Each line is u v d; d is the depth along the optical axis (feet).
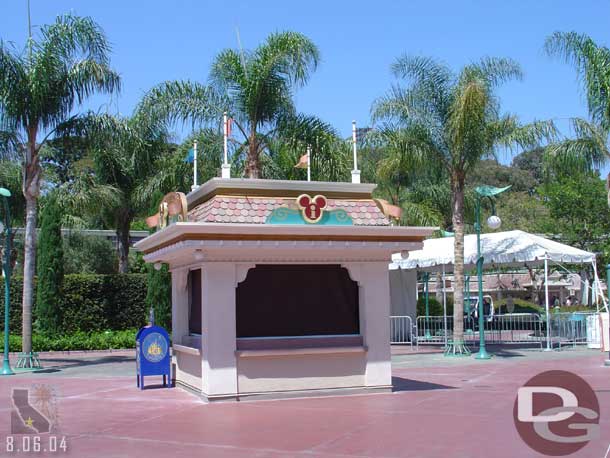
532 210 148.97
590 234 115.14
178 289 46.11
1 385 49.49
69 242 108.58
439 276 123.24
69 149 67.72
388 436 28.68
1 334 79.97
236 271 38.96
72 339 77.30
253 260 39.14
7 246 59.72
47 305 78.54
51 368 61.62
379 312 41.47
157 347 45.42
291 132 68.85
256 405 37.27
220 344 38.45
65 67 63.57
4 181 88.74
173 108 68.90
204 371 38.96
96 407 37.78
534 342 79.82
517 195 176.14
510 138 65.00
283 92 68.69
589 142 66.74
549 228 118.62
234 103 69.31
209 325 38.42
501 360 62.18
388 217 41.98
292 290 40.63
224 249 38.17
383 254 41.73
